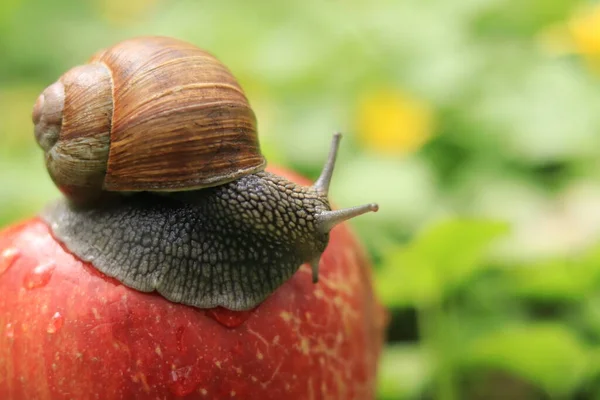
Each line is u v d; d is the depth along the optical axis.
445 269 0.22
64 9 0.53
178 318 0.15
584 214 0.28
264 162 0.16
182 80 0.15
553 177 0.33
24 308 0.15
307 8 0.45
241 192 0.15
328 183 0.16
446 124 0.35
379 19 0.43
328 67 0.40
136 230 0.15
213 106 0.15
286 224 0.15
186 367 0.15
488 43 0.42
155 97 0.15
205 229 0.15
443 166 0.34
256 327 0.15
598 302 0.25
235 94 0.16
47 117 0.16
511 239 0.27
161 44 0.16
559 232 0.28
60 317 0.15
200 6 0.48
